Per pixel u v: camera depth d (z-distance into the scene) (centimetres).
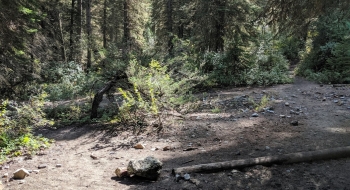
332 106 853
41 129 839
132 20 2712
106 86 932
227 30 1694
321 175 409
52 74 1917
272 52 1661
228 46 1631
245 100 1050
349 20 1563
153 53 1117
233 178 414
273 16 833
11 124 700
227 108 952
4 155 582
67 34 2902
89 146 647
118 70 925
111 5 3038
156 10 2902
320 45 1722
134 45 1311
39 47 1778
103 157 553
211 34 1702
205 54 1584
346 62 1409
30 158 561
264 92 1206
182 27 3098
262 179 407
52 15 2434
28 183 427
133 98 781
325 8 727
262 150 525
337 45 1485
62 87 1549
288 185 386
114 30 3247
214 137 642
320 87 1271
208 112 912
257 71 1540
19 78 1510
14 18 1238
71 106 1028
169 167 475
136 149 600
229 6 1620
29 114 760
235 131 674
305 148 516
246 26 1642
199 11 1705
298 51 2453
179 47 1702
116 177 443
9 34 1244
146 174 421
